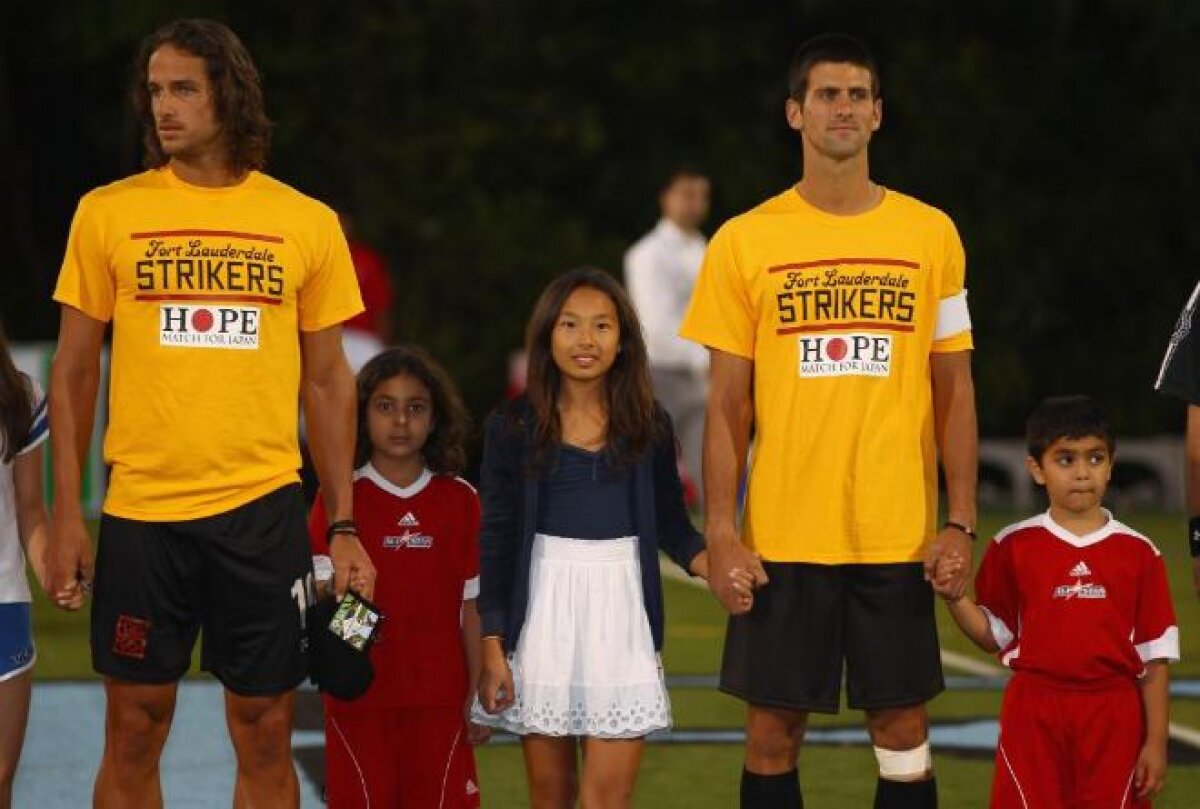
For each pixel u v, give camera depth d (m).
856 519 13.29
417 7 59.81
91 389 12.78
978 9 59.50
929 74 57.94
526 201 58.62
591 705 13.41
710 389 13.64
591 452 13.62
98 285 12.60
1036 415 13.70
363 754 14.02
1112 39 58.41
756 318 13.48
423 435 14.03
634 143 61.03
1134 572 13.52
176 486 12.55
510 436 13.59
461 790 14.12
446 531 14.08
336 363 13.08
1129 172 57.22
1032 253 56.94
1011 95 57.72
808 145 13.47
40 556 13.30
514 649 13.55
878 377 13.30
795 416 13.36
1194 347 13.38
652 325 33.22
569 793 13.73
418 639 13.99
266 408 12.61
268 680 12.67
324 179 58.75
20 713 13.27
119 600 12.62
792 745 13.63
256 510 12.60
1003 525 36.88
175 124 12.49
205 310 12.52
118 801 12.91
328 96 58.69
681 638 24.44
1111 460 13.58
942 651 23.53
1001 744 13.75
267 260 12.59
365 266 30.48
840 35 13.46
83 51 56.50
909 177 57.97
